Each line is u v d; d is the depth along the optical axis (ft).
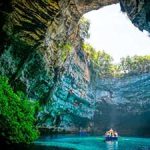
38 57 94.17
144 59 218.79
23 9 81.35
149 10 78.54
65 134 177.27
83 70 177.58
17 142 70.03
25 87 93.56
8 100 73.46
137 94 220.64
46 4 86.33
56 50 110.22
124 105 226.17
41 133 129.80
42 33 89.56
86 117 202.59
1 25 77.71
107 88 223.10
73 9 104.01
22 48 85.87
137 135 237.66
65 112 166.09
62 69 128.98
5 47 79.82
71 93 163.43
